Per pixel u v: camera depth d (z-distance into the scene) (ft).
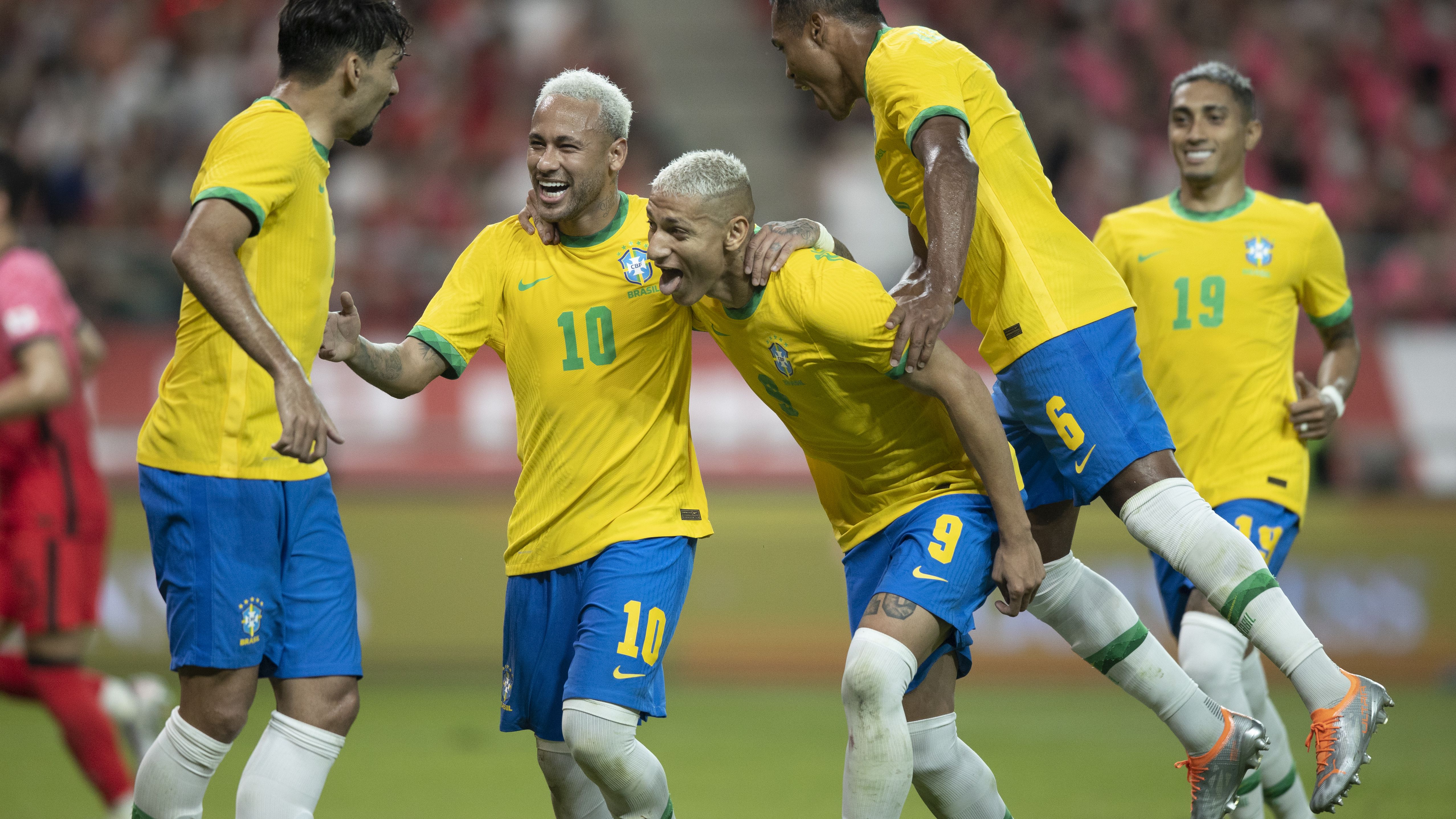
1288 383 60.54
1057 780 79.36
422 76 170.81
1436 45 186.70
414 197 158.61
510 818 67.72
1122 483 46.78
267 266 43.34
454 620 121.60
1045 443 47.85
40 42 170.09
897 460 47.03
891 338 43.42
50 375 63.46
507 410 125.80
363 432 123.95
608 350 46.62
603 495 46.55
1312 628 120.98
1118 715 106.52
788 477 125.59
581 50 180.45
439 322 48.08
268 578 44.70
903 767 43.65
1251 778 54.85
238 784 76.59
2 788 74.59
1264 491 58.85
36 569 64.03
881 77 46.60
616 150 46.50
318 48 44.06
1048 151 168.66
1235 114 60.39
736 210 43.27
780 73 193.88
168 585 44.55
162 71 167.43
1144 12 184.03
